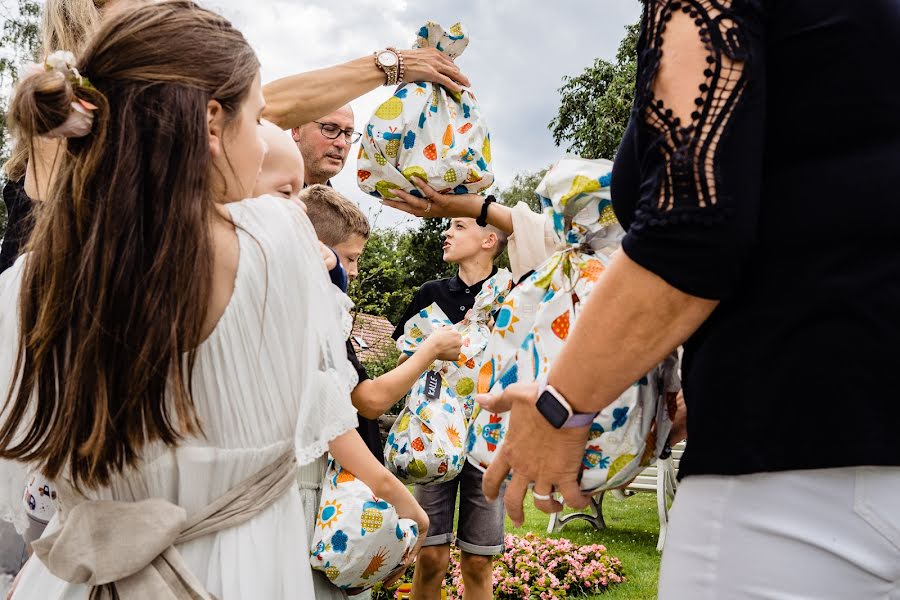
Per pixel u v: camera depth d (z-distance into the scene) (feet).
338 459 5.74
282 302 4.21
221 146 4.25
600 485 4.25
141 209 3.77
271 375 4.18
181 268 3.77
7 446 4.09
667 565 3.66
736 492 3.34
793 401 3.19
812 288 3.20
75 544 3.89
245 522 4.17
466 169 7.64
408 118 7.64
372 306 43.29
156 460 4.03
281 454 4.39
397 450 10.65
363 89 7.84
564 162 5.53
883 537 3.04
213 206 4.08
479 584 11.56
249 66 4.33
